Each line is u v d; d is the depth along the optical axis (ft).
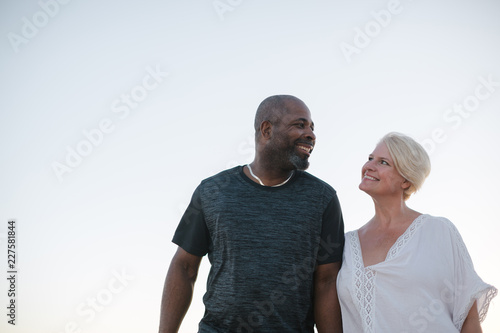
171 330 8.37
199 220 8.41
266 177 8.42
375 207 8.36
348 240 8.41
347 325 7.86
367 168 8.22
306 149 8.26
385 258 7.76
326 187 8.38
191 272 8.64
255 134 8.68
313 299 8.39
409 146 7.98
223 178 8.50
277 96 8.58
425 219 7.87
